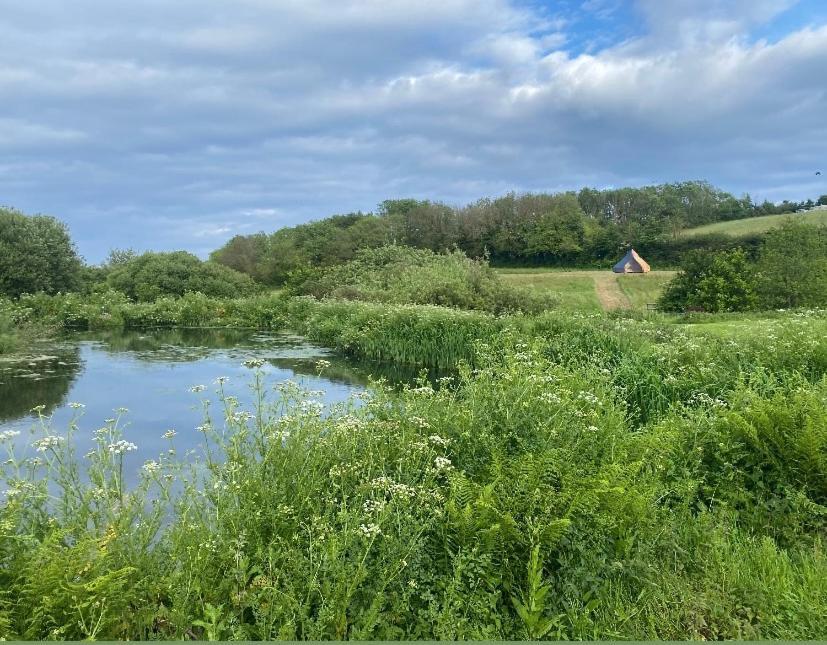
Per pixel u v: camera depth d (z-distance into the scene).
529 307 26.45
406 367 17.41
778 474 5.54
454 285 27.45
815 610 3.72
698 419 6.34
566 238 68.75
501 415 5.79
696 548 4.52
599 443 5.74
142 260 42.50
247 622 3.50
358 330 20.28
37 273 33.16
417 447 4.97
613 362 12.18
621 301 44.34
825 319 14.80
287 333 26.39
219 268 43.72
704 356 9.85
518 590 3.86
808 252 33.88
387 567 3.64
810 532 4.91
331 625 3.30
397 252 38.62
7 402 11.66
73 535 3.82
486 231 67.81
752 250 55.25
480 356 10.94
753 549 4.58
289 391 6.25
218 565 3.63
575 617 3.66
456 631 3.38
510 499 4.24
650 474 5.34
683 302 38.25
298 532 4.00
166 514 4.79
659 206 81.75
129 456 7.68
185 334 25.78
